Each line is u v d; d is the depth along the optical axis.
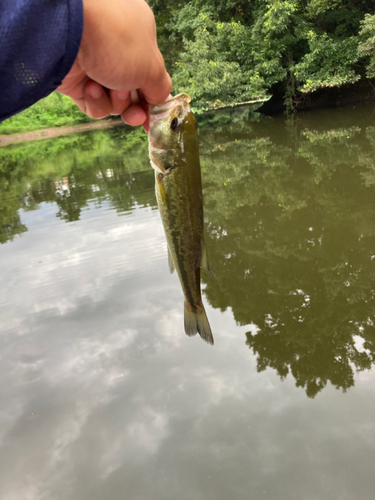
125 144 5.14
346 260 1.29
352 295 1.11
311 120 4.25
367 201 1.69
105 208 2.15
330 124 3.75
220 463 0.68
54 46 0.19
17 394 0.90
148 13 0.23
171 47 6.54
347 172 2.12
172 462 0.69
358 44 4.46
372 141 2.72
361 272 1.21
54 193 2.72
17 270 1.51
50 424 0.80
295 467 0.66
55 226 1.97
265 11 4.75
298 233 1.52
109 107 0.32
